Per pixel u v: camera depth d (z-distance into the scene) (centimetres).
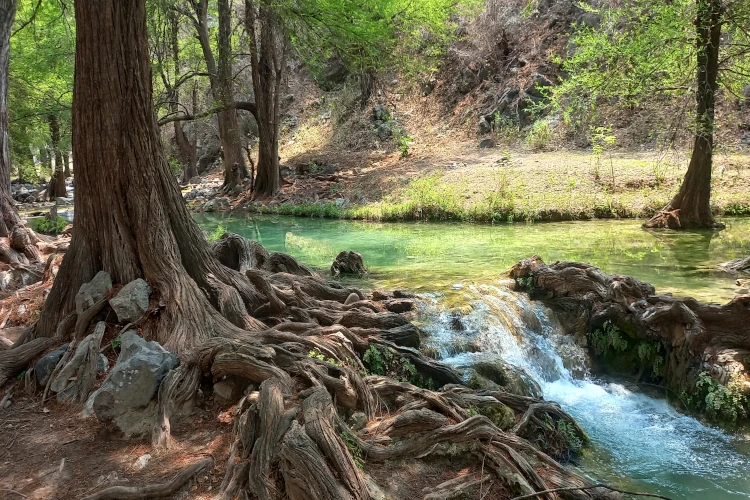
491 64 3044
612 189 1877
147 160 662
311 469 397
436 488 445
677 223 1559
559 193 1895
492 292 893
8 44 1271
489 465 480
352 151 3108
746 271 1039
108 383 523
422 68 2666
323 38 1554
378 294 871
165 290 643
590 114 1780
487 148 2656
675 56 1443
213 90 2486
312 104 3706
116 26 623
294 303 761
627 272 1048
